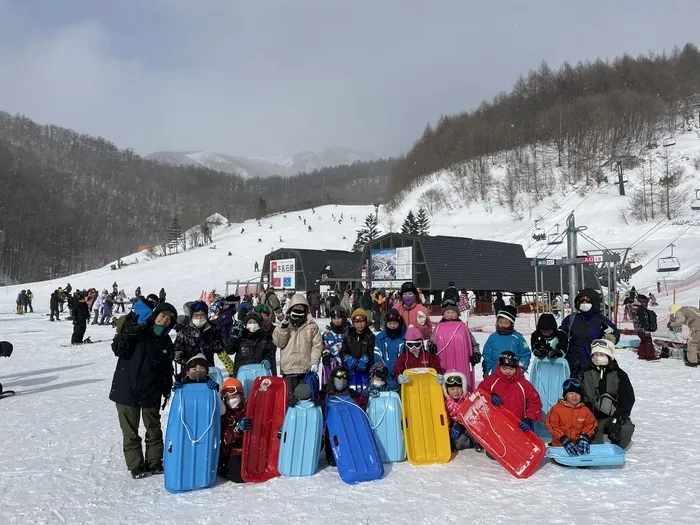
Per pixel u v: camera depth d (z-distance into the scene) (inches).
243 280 2208.4
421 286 1333.7
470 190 4271.7
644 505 167.0
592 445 209.5
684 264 1688.0
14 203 6358.3
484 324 928.9
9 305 1760.6
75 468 217.0
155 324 212.1
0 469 215.3
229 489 193.6
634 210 2844.5
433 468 211.8
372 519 161.8
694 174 3403.1
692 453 217.5
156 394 211.2
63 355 595.2
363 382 241.9
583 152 4183.1
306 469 205.3
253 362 261.7
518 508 167.6
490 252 1439.5
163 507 176.1
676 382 372.5
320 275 1734.7
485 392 217.6
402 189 5246.1
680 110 4719.5
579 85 5994.1
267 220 4670.3
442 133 6003.9
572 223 697.6
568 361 257.8
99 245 6515.8
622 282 1486.2
